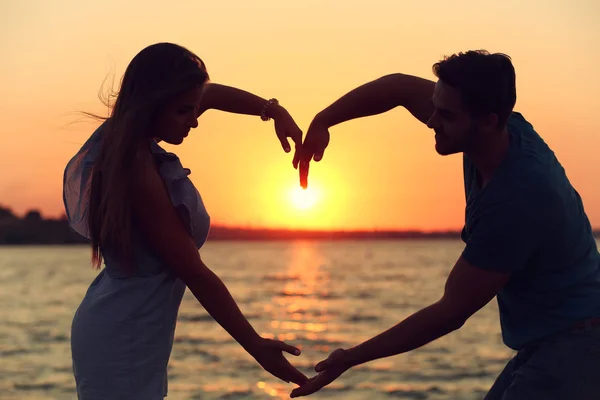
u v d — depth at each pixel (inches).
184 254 102.1
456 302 107.6
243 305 1257.4
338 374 112.6
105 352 101.1
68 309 1184.8
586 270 107.3
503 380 114.2
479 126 103.6
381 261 3363.7
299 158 132.3
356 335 859.4
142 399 102.1
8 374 582.9
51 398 491.8
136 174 98.7
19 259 3934.5
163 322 104.7
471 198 112.3
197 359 653.3
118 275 102.8
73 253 5004.9
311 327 944.9
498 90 101.0
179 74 98.7
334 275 2206.0
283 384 537.0
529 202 102.4
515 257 103.9
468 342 757.3
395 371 594.2
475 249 105.1
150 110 98.0
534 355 108.3
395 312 1120.2
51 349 732.0
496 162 107.2
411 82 129.3
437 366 618.2
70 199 106.3
